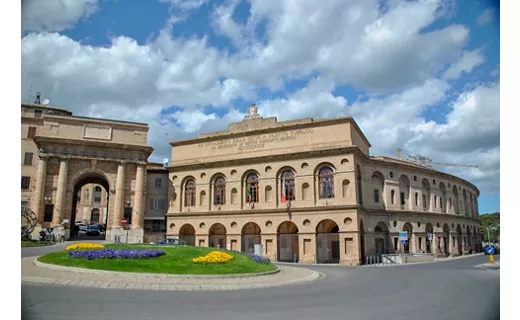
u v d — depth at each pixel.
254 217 54.34
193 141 61.69
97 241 55.31
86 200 114.69
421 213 61.31
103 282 22.00
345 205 48.59
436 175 67.94
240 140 57.97
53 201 55.88
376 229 55.59
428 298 19.30
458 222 72.62
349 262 47.25
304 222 50.97
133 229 58.66
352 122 51.69
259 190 54.81
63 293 18.36
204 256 30.31
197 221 58.59
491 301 18.33
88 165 58.44
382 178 57.72
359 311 16.09
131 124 61.97
